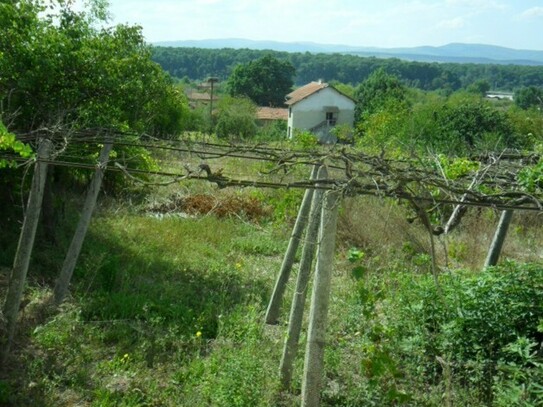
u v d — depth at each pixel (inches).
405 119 927.7
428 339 263.1
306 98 2048.5
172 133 900.6
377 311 322.3
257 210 574.6
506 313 254.2
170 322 307.6
